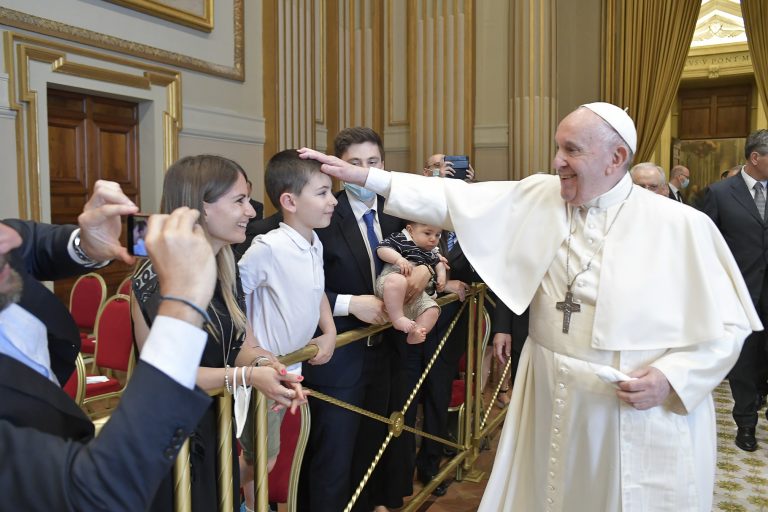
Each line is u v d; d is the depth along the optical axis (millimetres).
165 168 5520
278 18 6715
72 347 1089
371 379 2549
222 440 1480
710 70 11742
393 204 2197
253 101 6633
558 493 1971
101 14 4883
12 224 1215
